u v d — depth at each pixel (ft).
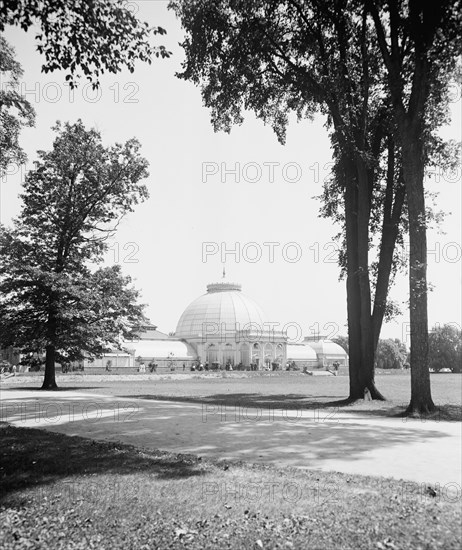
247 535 22.26
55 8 38.60
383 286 101.71
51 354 148.87
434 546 20.58
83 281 146.92
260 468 35.53
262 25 89.61
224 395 114.32
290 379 244.42
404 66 84.17
